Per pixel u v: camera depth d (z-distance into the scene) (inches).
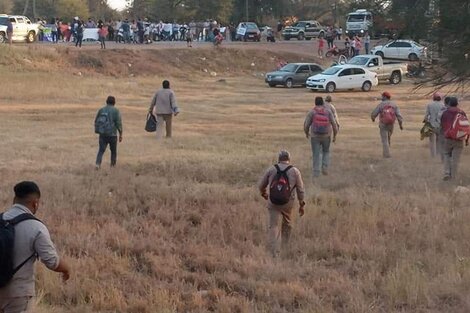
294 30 3051.2
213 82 2030.0
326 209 565.0
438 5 797.9
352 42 2418.8
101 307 337.7
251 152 914.1
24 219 237.6
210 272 411.5
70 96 1536.7
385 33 877.8
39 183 650.2
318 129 731.4
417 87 892.0
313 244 460.1
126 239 466.3
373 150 956.0
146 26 2470.5
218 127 1206.3
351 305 339.0
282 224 457.4
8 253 233.3
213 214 549.0
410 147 1000.2
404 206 583.2
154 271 405.1
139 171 759.1
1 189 620.7
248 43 2709.2
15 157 823.7
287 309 344.5
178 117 1330.0
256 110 1493.6
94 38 2439.7
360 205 585.6
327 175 750.5
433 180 730.8
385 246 455.8
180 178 724.7
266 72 2303.2
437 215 543.2
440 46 824.3
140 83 1841.8
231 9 3752.5
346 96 1814.7
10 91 1507.1
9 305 237.9
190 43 2390.5
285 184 442.0
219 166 788.6
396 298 353.1
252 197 620.4
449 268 400.2
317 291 366.9
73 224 503.8
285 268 408.2
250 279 385.1
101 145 762.8
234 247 460.4
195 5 3683.6
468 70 811.4
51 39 2373.3
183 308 342.0
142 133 1082.1
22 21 2171.5
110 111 759.1
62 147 912.3
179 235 498.6
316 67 2041.1
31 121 1184.2
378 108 880.9
